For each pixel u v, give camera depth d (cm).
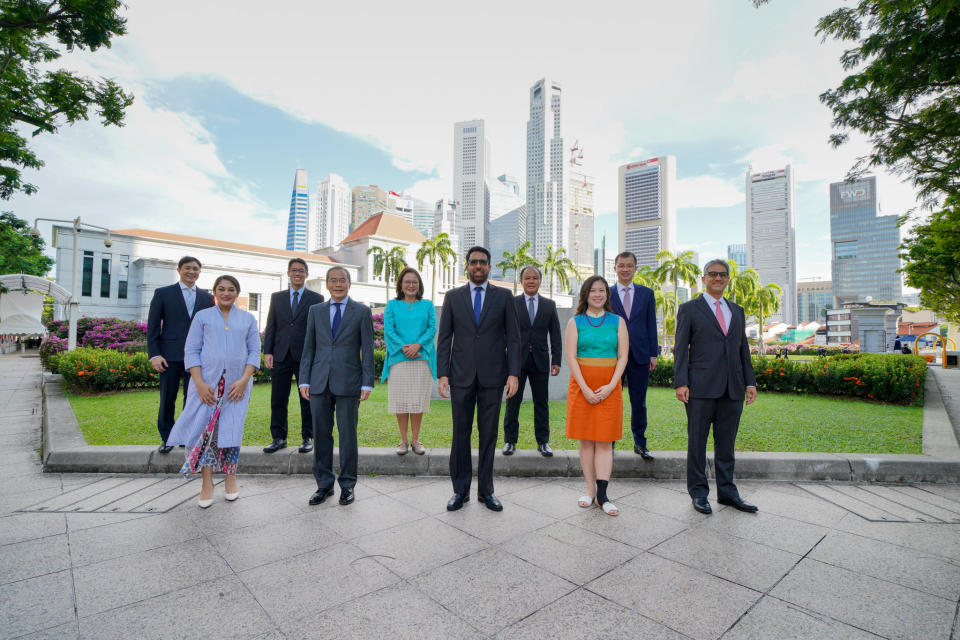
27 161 1106
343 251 5941
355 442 382
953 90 625
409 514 342
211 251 4412
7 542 288
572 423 365
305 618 209
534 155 18875
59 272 3709
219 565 260
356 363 383
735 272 4669
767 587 239
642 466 438
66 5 918
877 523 329
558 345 498
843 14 580
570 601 225
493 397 366
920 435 560
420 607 218
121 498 370
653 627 204
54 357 1248
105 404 780
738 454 448
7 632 195
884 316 2434
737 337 373
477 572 253
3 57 1020
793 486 411
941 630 203
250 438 546
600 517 339
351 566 260
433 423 639
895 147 710
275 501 368
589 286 372
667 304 4544
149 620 206
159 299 480
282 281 4494
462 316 374
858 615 214
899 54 573
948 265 1526
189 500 368
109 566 257
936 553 281
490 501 355
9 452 516
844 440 537
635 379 461
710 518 338
